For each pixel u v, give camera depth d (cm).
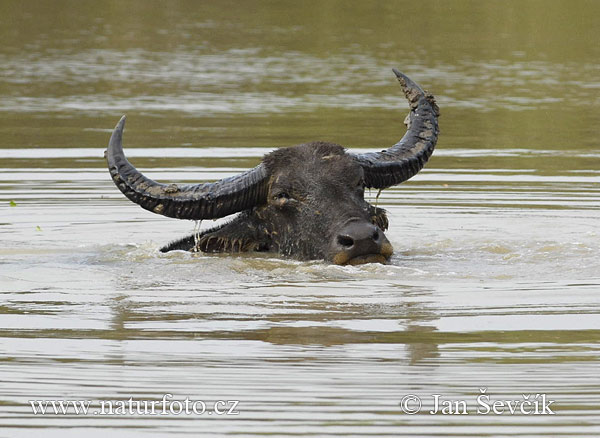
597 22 16825
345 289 3994
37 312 3725
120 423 2797
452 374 3066
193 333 3453
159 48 14750
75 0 19688
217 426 2739
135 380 3041
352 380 3023
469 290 3972
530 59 13638
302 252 4491
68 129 8875
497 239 4975
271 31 16438
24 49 14450
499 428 2731
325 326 3519
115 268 4412
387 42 15238
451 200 6088
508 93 11081
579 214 5631
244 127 8975
